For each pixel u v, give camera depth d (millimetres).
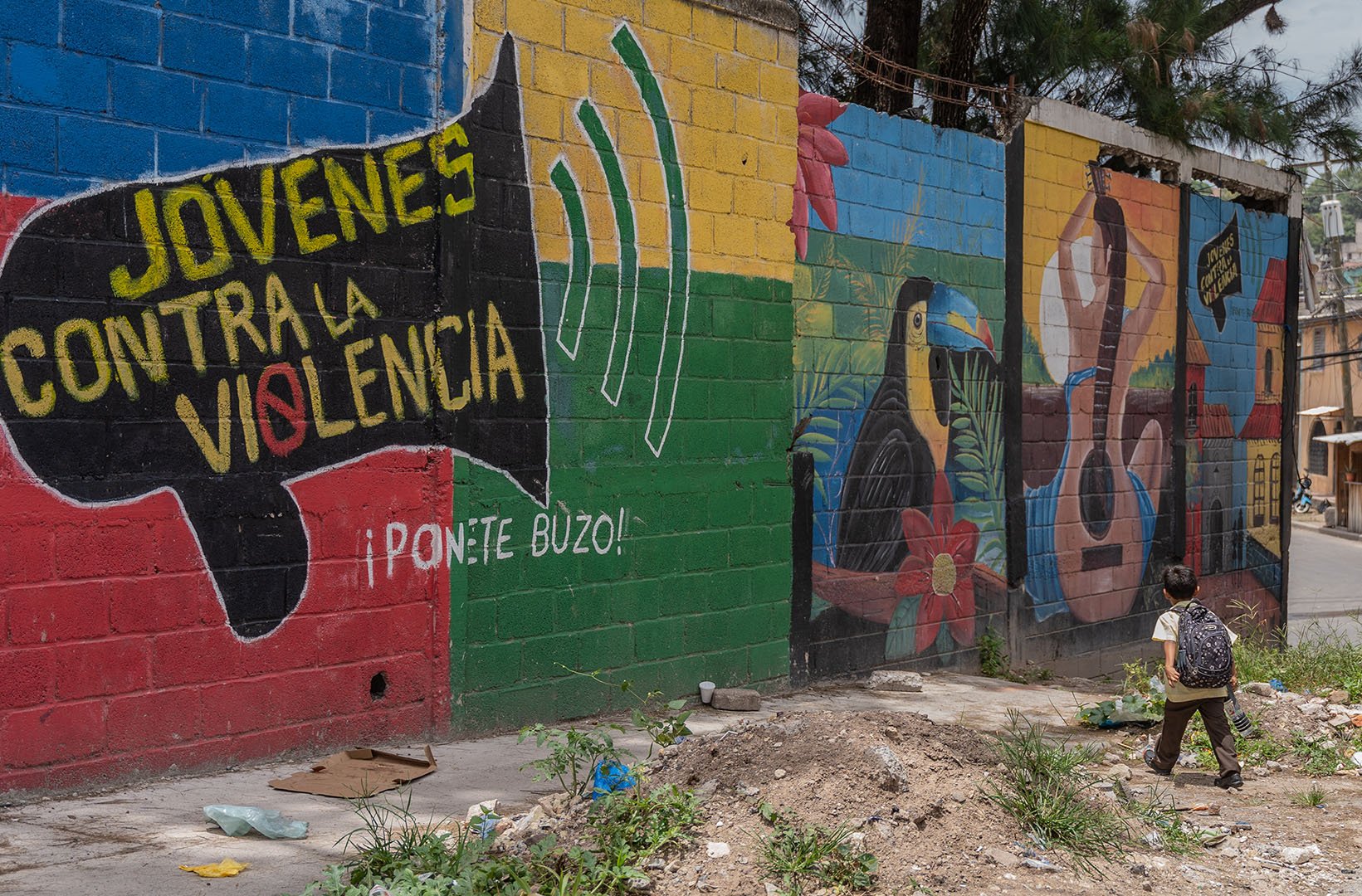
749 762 5539
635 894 4449
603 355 7867
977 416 11016
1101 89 14453
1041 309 11797
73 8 5543
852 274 9758
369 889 4156
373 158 6668
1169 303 13727
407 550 6840
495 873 4367
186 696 5922
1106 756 7684
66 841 4832
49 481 5473
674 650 8359
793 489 9250
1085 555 12406
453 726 7062
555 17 7512
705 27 8445
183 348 5922
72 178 5551
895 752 5676
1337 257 44500
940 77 11023
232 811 5016
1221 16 15898
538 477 7500
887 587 10094
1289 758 7707
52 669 5473
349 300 6566
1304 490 48156
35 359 5438
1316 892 5168
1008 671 11047
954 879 4832
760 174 8883
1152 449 13469
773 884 4586
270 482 6242
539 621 7520
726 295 8664
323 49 6445
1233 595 15070
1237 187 15289
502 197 7270
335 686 6523
